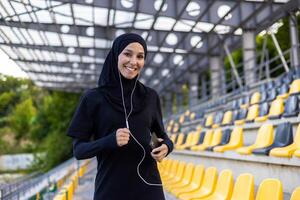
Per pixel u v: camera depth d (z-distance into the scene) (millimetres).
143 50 2596
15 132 53906
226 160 9023
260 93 13094
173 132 21000
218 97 22719
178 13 15977
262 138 7555
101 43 22406
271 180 4121
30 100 55688
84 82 38031
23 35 20328
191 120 20891
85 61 27266
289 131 6664
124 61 2539
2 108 54656
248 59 19375
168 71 30078
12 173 44594
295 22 16484
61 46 22797
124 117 2578
